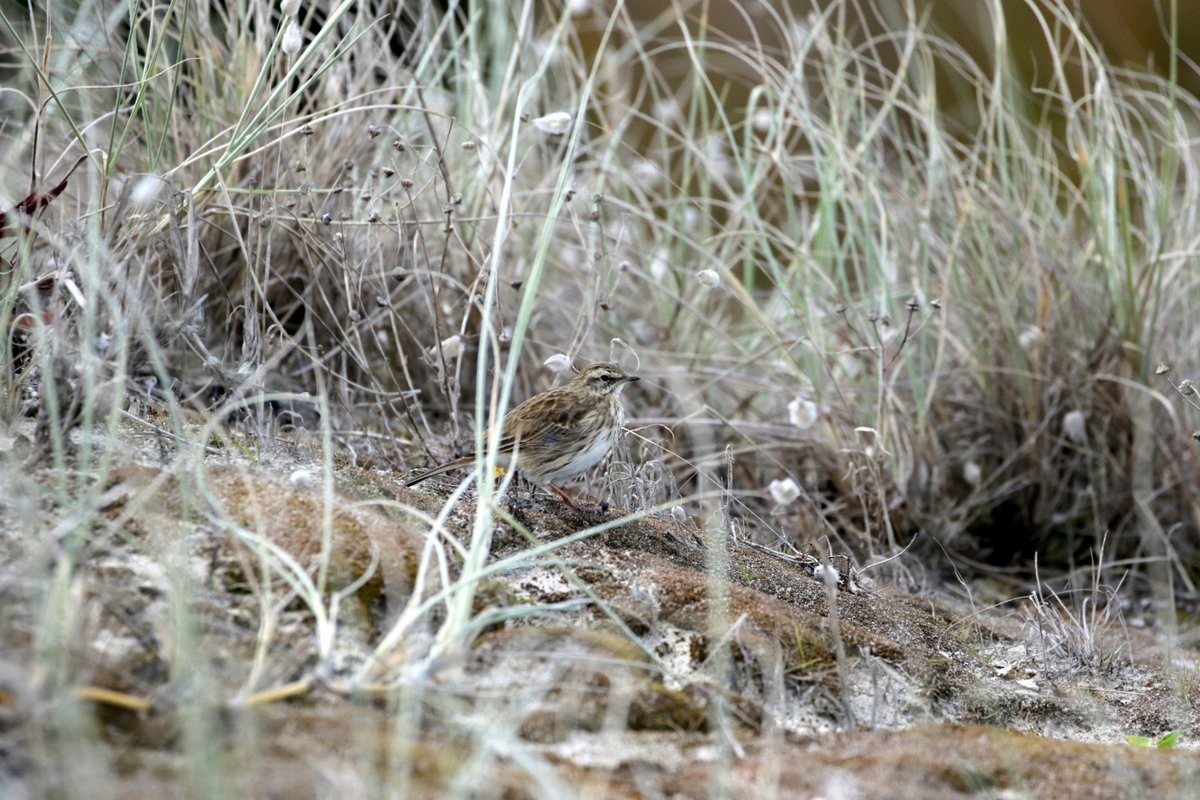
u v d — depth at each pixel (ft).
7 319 25.43
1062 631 30.55
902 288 45.14
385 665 20.24
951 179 46.37
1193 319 45.37
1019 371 40.98
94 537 21.66
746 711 21.86
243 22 40.27
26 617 19.11
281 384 37.06
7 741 16.47
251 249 36.91
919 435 40.60
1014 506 42.86
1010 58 54.08
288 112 38.60
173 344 33.45
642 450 34.53
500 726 19.06
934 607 32.71
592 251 42.55
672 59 61.46
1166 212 44.45
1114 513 42.32
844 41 52.06
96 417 25.91
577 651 21.97
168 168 37.32
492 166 41.37
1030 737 22.63
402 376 40.57
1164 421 42.27
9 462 23.40
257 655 19.89
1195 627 36.11
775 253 53.26
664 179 49.65
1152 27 77.30
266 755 17.49
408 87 36.99
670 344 44.86
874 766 20.06
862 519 39.81
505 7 49.47
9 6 42.52
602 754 19.71
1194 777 21.06
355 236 38.34
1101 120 45.78
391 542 23.72
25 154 38.11
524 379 41.34
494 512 26.63
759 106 65.31
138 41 41.60
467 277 41.11
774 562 30.04
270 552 22.45
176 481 24.07
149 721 17.89
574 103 47.75
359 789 16.52
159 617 20.08
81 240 28.71
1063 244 44.88
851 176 44.93
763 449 38.91
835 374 44.45
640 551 27.50
